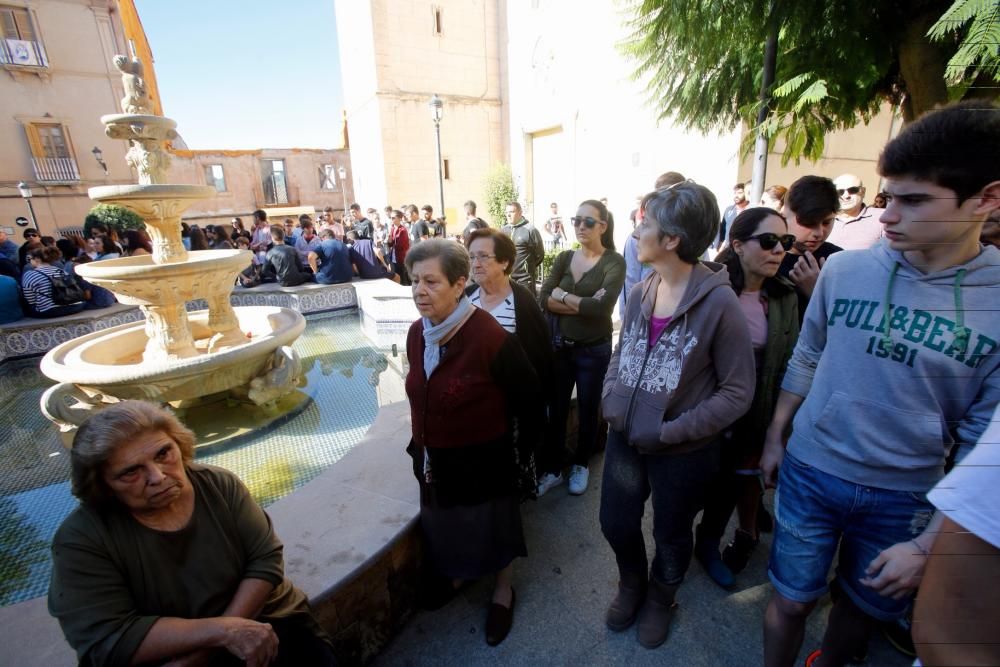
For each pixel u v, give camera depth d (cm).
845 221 271
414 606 195
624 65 1079
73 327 587
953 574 69
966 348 102
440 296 159
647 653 175
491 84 1956
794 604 133
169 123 391
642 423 159
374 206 1983
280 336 372
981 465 69
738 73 394
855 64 329
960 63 206
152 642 112
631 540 178
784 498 137
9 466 333
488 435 171
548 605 196
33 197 1795
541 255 388
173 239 410
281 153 2541
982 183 90
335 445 338
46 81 1750
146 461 113
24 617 149
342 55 2058
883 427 114
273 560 135
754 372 152
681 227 143
